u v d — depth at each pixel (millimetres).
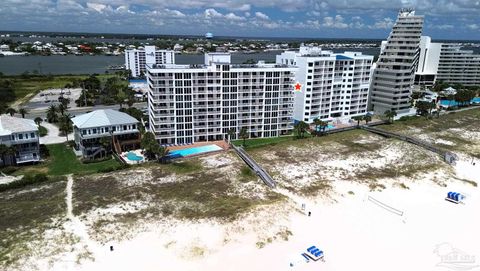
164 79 125312
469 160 128125
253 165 113250
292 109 152750
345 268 67375
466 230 82188
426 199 96750
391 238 77875
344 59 172125
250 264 67125
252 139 146625
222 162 118812
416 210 90438
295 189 98875
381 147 140125
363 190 100438
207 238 74250
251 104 142625
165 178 103875
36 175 99562
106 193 92312
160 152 113875
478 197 98875
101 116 121250
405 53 183125
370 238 77500
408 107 198875
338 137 153000
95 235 73500
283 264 67438
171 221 79688
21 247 67938
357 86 182375
